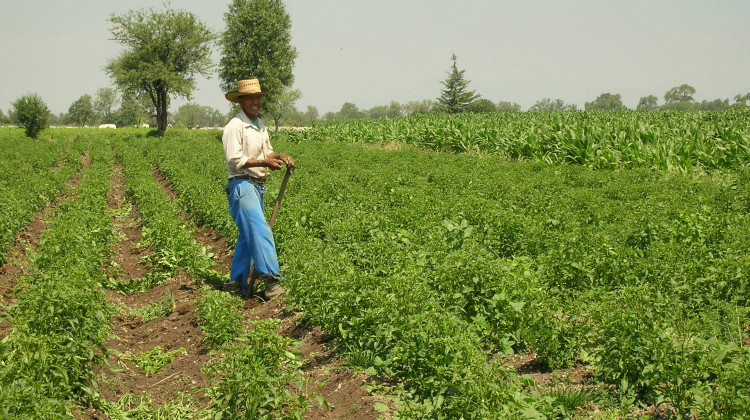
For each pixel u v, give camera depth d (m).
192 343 6.88
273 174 17.52
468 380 4.50
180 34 74.56
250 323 7.16
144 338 7.34
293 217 10.59
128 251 12.12
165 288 9.22
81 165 29.47
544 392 5.00
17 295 6.66
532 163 21.41
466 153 27.30
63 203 14.66
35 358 4.89
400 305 5.71
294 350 5.84
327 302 6.30
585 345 5.59
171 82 70.94
